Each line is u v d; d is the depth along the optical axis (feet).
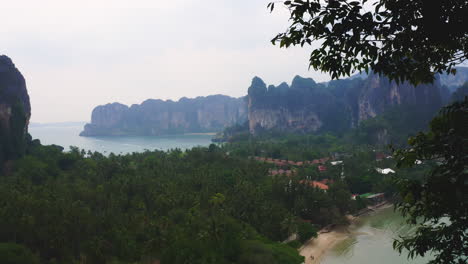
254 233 221.87
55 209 198.90
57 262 181.68
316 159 570.05
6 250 162.40
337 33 22.98
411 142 25.34
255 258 177.88
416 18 21.94
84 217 201.57
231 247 192.03
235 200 258.98
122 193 274.36
